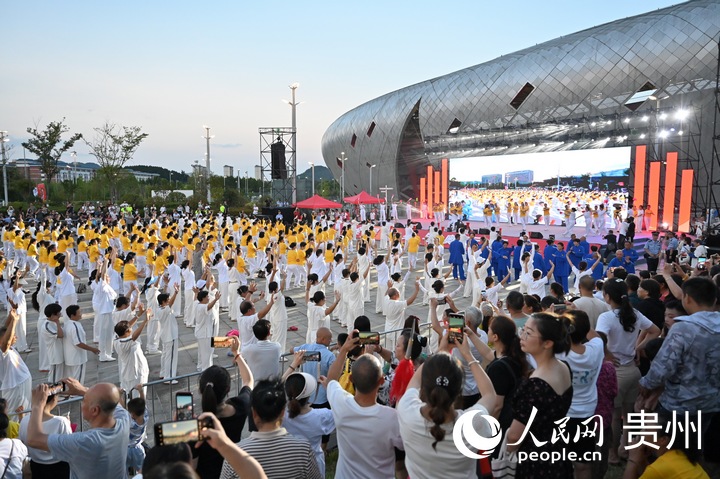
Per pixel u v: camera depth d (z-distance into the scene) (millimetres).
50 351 8391
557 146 32594
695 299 4246
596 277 14883
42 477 4445
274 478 3055
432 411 2855
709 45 29438
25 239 21812
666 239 18547
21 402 6871
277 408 3176
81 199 66750
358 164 61688
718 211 24969
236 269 15789
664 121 27562
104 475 3807
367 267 15922
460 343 3438
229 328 13570
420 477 3012
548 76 37625
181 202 56000
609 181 29891
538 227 31281
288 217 35219
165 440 2396
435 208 38500
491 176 37219
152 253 17219
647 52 31953
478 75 44250
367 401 3480
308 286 11031
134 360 7984
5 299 13578
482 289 14859
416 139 52594
